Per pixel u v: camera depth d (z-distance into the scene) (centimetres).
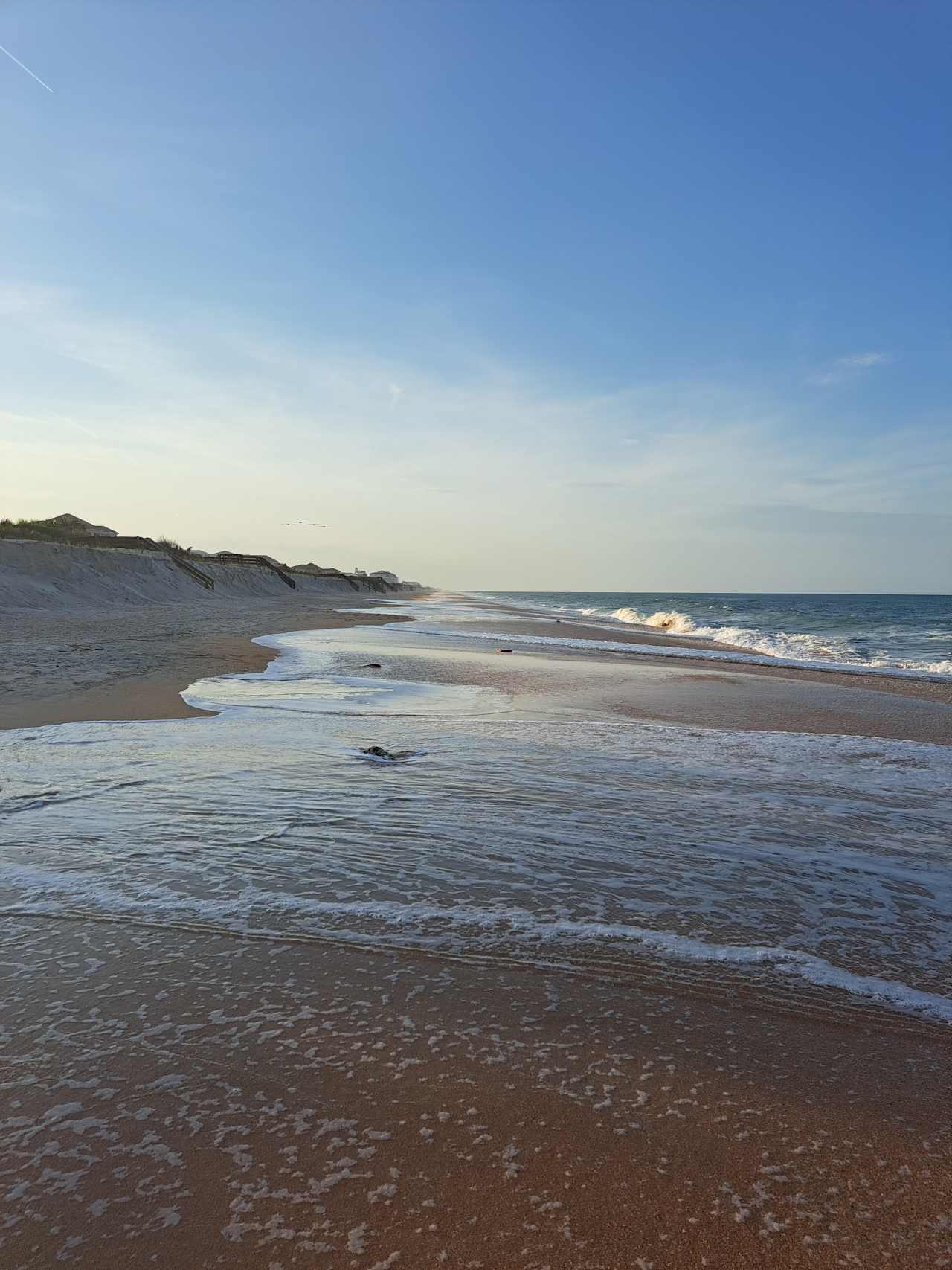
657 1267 160
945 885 394
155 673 1180
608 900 363
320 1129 199
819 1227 171
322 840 437
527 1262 160
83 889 358
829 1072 231
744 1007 269
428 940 314
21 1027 242
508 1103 212
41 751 641
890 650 2586
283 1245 163
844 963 305
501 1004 266
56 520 5825
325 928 323
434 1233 167
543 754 684
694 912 352
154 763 605
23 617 2256
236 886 366
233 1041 238
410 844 434
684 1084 223
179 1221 169
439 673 1329
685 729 841
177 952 298
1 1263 156
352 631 2391
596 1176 185
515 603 9181
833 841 461
